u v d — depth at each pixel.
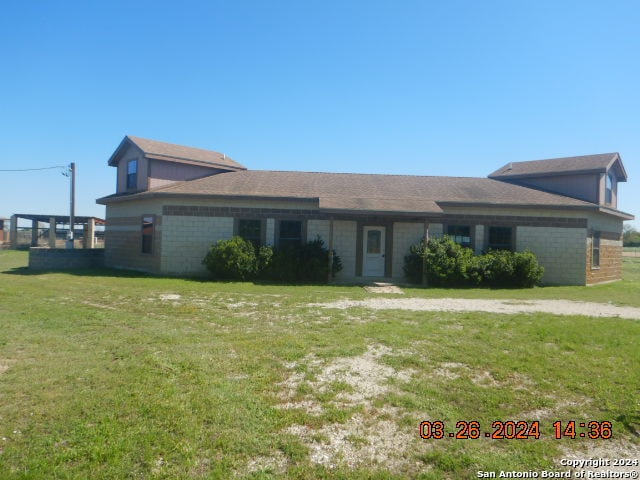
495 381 5.48
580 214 17.91
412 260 17.20
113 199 19.66
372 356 6.38
